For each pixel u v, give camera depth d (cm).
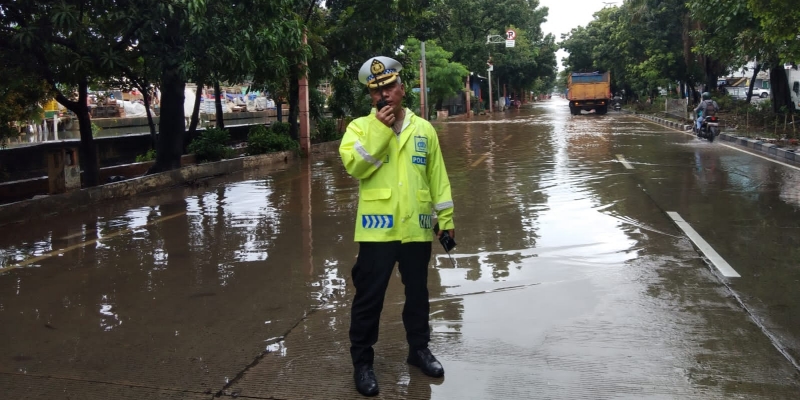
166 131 1262
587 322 439
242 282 556
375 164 337
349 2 1900
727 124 2408
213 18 1011
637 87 4609
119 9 895
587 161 1416
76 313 484
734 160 1412
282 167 1506
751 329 420
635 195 951
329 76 1923
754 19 1429
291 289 533
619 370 364
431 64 3803
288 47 1242
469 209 866
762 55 1725
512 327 434
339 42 1842
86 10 926
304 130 1764
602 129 2636
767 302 472
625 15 3503
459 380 357
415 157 345
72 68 900
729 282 522
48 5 834
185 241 724
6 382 365
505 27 5144
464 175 1220
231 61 1037
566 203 895
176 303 503
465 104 5119
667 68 3209
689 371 361
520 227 745
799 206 850
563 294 500
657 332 418
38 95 1208
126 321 464
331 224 799
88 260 646
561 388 344
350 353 384
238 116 3628
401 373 368
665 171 1226
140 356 399
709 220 766
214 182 1243
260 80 1331
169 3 885
